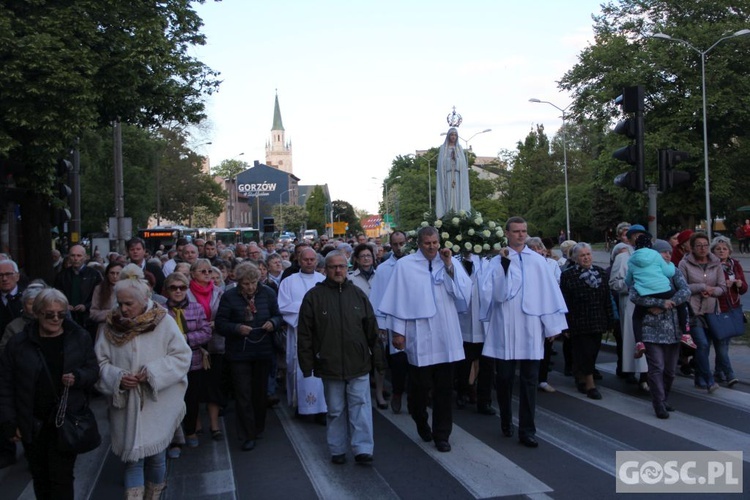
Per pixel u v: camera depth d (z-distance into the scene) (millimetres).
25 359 4629
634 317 7773
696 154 36375
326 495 5605
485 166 89562
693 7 38469
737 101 36156
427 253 6754
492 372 8273
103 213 44000
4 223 23391
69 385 4637
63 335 4773
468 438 7145
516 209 76438
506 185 79438
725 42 36656
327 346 6301
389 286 6797
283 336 8914
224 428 8172
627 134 9961
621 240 10227
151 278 9172
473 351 8523
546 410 8148
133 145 44156
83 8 15188
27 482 6402
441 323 6672
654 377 7602
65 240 22250
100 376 4852
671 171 9945
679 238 9906
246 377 7133
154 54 16203
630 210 44562
